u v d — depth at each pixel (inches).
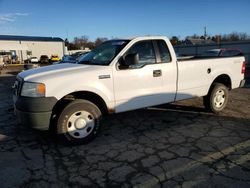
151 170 127.6
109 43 190.7
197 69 205.5
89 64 175.2
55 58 1958.7
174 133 179.8
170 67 188.1
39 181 119.4
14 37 2209.6
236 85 240.2
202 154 144.8
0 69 952.9
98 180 119.6
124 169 129.3
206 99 225.1
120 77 166.9
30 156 146.0
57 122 152.7
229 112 234.4
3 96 348.8
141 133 181.2
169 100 192.5
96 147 157.5
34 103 142.6
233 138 168.6
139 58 176.1
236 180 117.1
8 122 211.6
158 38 186.9
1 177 122.9
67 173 126.5
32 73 157.4
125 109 172.7
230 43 1037.8
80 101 157.2
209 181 116.6
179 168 129.0
